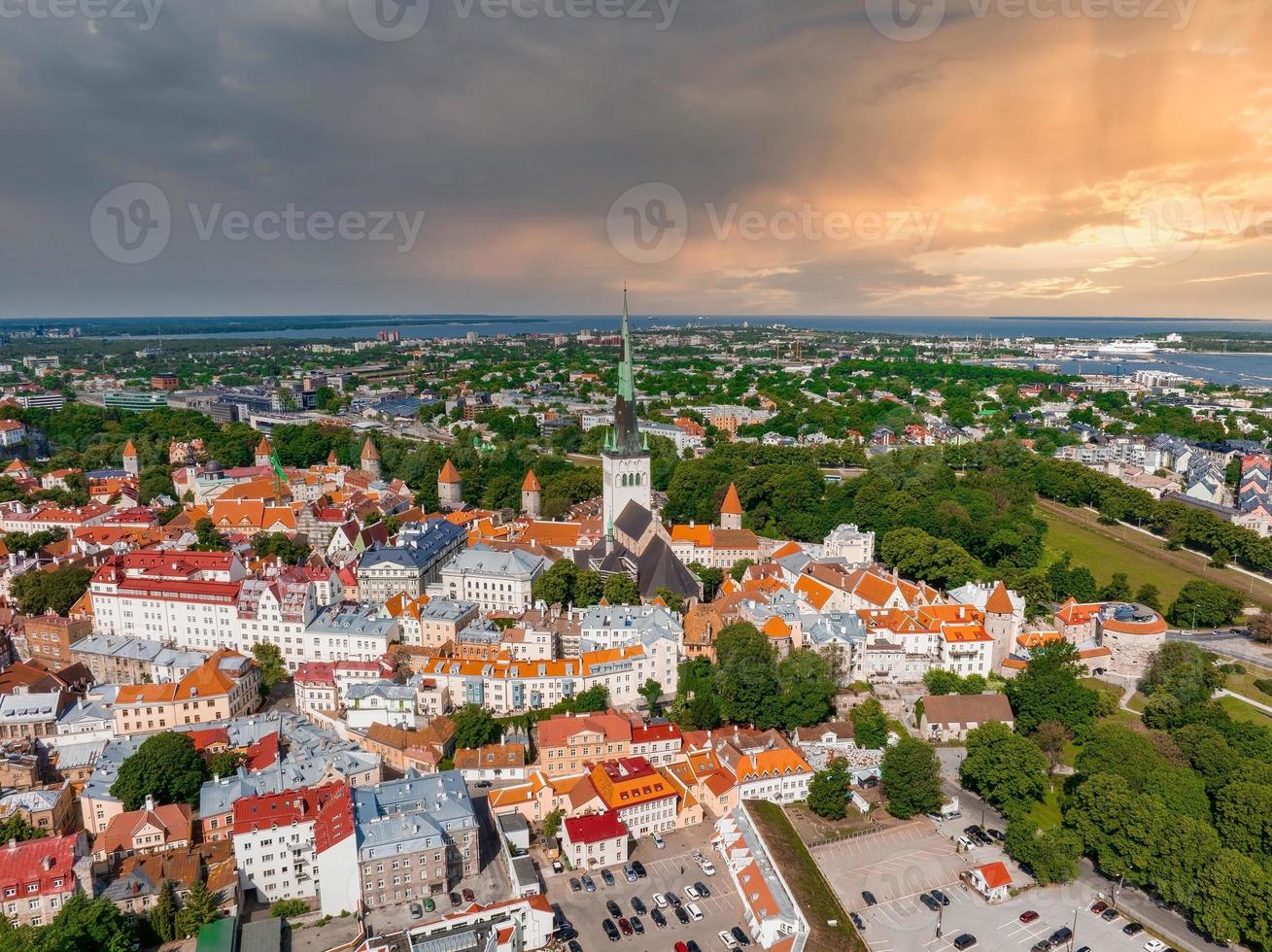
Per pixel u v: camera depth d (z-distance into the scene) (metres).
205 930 172.12
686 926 181.25
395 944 168.88
